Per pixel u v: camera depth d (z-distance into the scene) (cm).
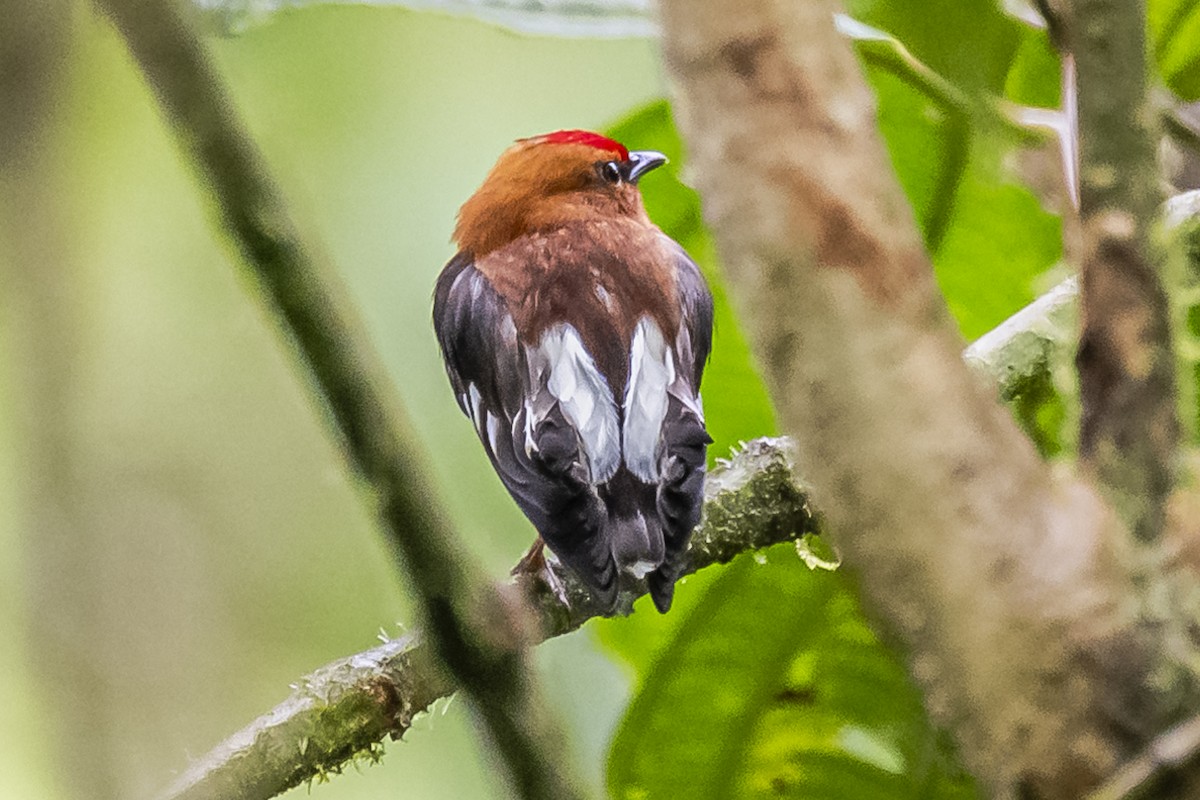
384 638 729
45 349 641
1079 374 371
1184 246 708
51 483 664
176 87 378
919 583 312
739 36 318
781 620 792
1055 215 822
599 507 739
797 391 310
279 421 1252
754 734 800
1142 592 329
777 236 310
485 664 454
